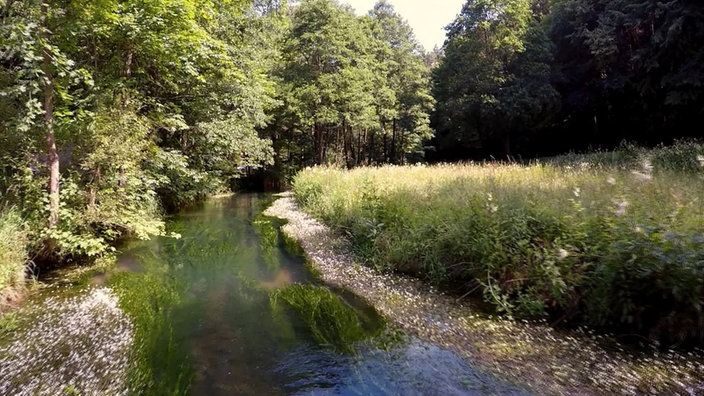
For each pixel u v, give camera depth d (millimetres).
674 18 15930
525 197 6070
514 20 24672
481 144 30672
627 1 19078
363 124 25938
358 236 8344
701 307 3633
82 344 4398
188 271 7215
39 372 3807
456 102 26062
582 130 26578
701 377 3285
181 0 8758
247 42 15367
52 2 6793
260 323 4922
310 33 24562
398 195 8320
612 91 22016
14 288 5781
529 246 5086
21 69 6387
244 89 14266
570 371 3520
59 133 7094
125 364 3961
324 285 6273
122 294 6004
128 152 7754
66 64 6457
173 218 13195
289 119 27109
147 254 8391
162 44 8945
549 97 24031
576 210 5027
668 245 3715
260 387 3521
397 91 29969
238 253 8508
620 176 7059
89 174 7699
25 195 6824
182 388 3523
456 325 4594
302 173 17594
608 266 4051
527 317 4652
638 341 3891
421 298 5477
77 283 6477
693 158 9266
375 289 5922
